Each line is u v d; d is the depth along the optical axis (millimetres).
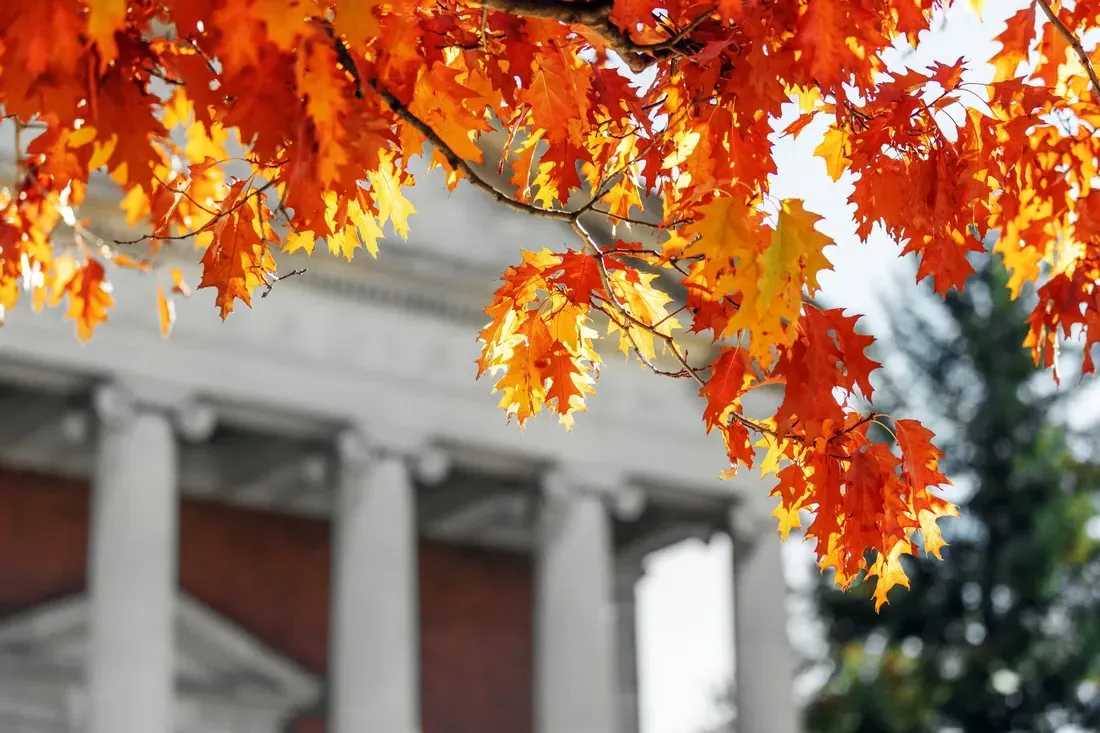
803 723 58219
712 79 4887
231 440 38625
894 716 57469
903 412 61656
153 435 34156
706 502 42375
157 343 34625
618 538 45406
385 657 35719
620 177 5645
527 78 5125
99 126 4094
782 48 4707
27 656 36000
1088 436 61750
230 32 3883
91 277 6988
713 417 5230
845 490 5336
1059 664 58438
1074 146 5355
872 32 4672
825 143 5379
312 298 37031
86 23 3961
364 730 35219
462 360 38500
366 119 3992
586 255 5395
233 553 40250
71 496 37875
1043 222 5484
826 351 4812
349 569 36312
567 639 38531
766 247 4480
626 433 40594
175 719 37531
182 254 34500
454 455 38469
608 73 5207
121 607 32969
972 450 60812
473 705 42469
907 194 5258
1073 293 5496
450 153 4988
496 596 43562
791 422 4832
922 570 60125
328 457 38375
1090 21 5664
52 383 34094
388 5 4145
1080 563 60250
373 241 5145
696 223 4520
